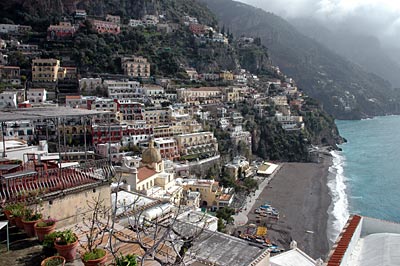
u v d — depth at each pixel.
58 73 171.38
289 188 134.75
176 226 26.30
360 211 112.81
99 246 19.20
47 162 28.12
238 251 23.22
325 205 116.25
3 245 18.50
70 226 21.59
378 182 148.62
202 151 143.88
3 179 20.38
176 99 185.38
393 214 111.06
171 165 117.25
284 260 39.38
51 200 20.92
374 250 31.58
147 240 20.55
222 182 129.00
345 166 178.88
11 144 42.47
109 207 24.20
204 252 22.80
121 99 151.25
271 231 92.38
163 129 141.75
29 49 187.25
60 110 25.80
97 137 121.19
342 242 31.34
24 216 19.45
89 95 162.50
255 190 129.00
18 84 154.62
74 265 17.09
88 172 24.00
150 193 72.12
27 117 21.73
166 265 13.58
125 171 70.00
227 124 178.12
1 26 199.75
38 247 18.47
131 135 127.81
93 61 190.75
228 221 93.00
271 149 196.12
